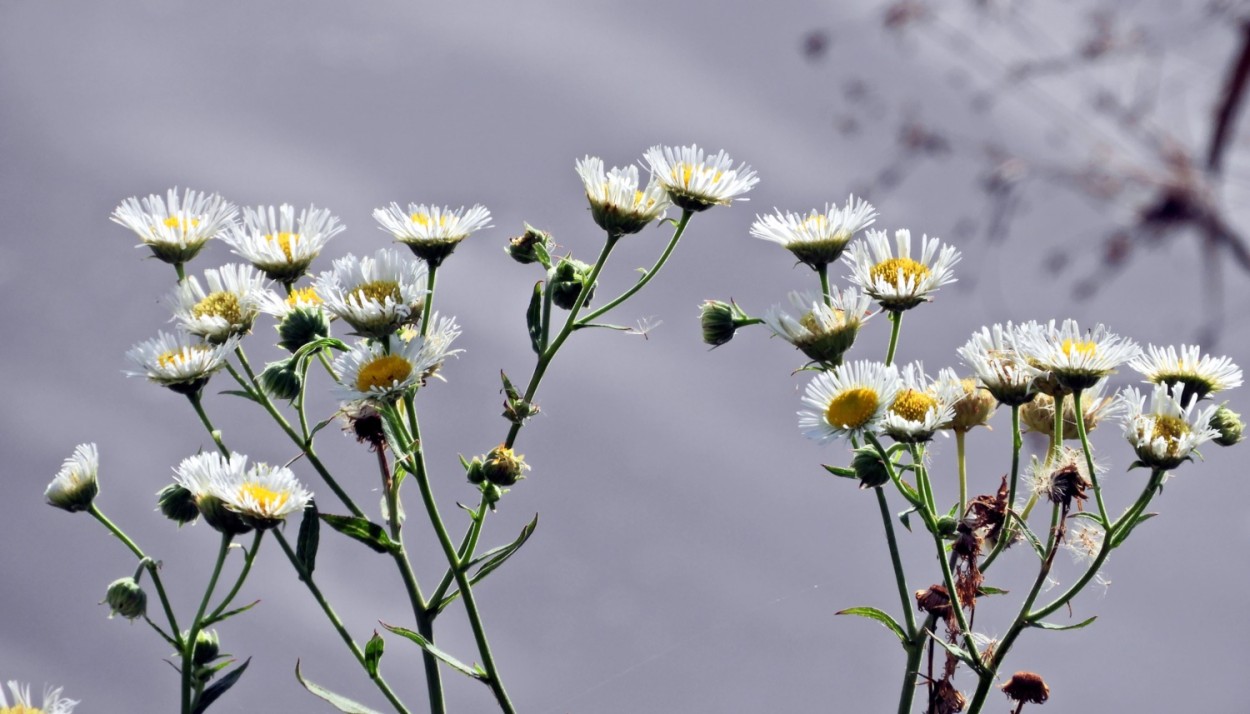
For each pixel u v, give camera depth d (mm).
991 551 766
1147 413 760
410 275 774
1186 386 773
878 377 759
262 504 757
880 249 775
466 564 765
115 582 761
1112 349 752
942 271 771
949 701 760
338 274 776
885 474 762
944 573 752
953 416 764
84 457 771
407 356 767
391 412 767
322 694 752
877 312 774
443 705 766
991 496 765
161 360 774
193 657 761
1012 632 750
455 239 780
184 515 777
